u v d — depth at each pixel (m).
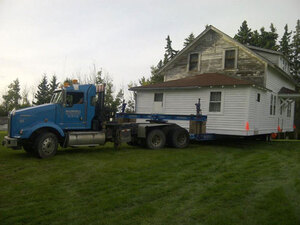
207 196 5.42
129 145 13.66
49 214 4.45
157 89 17.64
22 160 9.05
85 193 5.55
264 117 16.48
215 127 15.08
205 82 15.73
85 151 11.30
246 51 17.22
